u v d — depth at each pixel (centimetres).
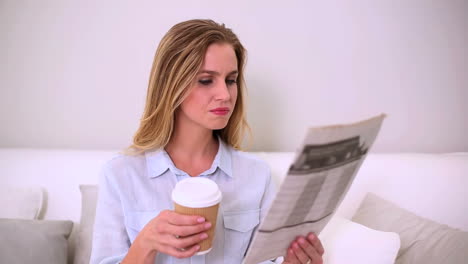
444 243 90
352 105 138
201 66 77
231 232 90
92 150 126
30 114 134
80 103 134
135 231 83
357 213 111
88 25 128
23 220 103
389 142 141
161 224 63
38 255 97
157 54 84
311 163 51
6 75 130
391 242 88
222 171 93
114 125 136
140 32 130
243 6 129
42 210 114
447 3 132
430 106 139
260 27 131
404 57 135
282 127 139
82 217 108
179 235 62
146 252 68
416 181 116
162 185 86
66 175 118
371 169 118
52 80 132
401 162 119
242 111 98
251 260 64
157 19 129
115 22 129
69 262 113
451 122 140
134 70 132
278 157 123
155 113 84
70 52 130
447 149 142
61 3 126
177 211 63
